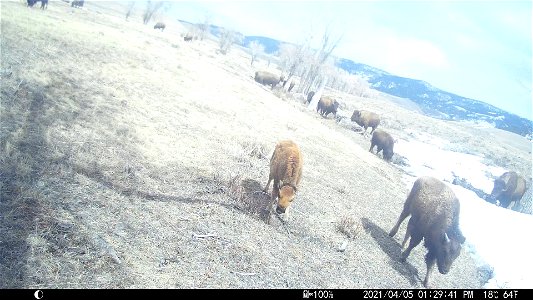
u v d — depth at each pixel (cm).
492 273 1050
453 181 2262
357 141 2667
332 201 1067
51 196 558
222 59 4781
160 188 718
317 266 680
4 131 699
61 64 1279
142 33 4006
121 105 1117
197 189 770
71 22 2491
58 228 496
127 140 880
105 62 1569
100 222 544
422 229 834
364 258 801
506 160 3509
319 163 1430
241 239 651
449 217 803
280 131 1666
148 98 1302
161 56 2270
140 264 494
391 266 827
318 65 4553
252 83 3444
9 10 2016
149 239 552
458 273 978
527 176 3002
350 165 1602
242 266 579
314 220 876
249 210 762
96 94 1126
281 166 745
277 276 592
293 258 668
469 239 1238
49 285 408
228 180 855
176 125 1140
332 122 3108
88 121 904
